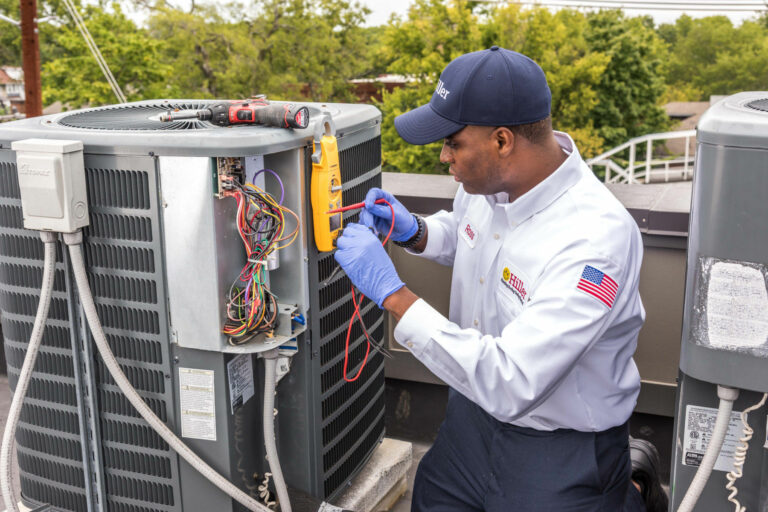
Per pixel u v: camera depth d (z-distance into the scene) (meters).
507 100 1.67
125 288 1.87
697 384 1.56
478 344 1.68
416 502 2.24
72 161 1.75
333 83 48.19
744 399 1.52
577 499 1.86
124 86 43.00
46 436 2.12
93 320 1.85
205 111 1.85
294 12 45.84
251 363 1.98
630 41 45.03
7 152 1.89
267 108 1.82
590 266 1.66
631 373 1.93
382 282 1.77
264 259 1.85
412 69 39.62
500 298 1.88
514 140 1.72
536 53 39.84
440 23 38.81
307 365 2.06
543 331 1.64
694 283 1.49
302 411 2.11
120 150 1.76
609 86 46.12
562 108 42.00
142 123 1.98
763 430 1.53
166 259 1.80
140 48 41.72
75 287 1.90
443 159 1.82
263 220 1.86
